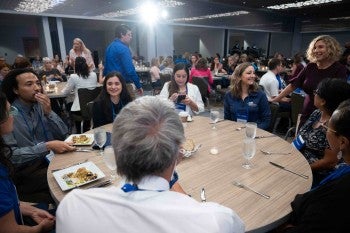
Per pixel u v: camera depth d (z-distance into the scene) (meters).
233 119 2.35
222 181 1.14
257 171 1.24
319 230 0.75
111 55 3.14
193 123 2.09
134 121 0.54
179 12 9.52
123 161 0.54
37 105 1.79
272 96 3.55
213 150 1.48
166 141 0.53
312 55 2.25
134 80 3.23
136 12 8.84
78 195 0.56
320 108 1.50
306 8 10.41
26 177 1.54
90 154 1.48
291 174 1.20
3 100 0.95
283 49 14.34
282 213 0.91
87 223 0.51
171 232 0.47
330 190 0.78
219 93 5.69
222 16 10.84
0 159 0.94
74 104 3.43
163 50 10.34
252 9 10.25
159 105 0.58
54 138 1.91
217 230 0.47
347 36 12.34
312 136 1.58
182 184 1.12
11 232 0.89
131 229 0.48
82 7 8.09
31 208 1.20
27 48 13.07
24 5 7.50
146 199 0.52
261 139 1.68
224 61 8.20
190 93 2.64
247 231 0.82
